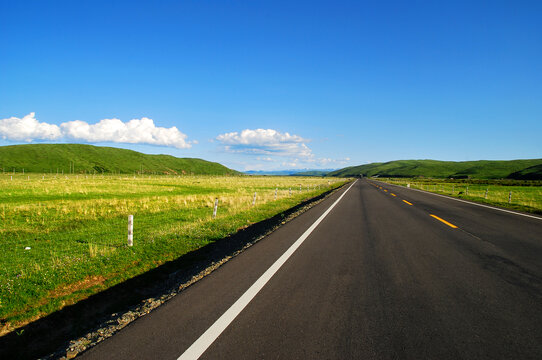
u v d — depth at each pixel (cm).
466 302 400
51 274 641
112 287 602
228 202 2117
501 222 1123
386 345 295
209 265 597
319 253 667
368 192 3212
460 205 1794
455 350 288
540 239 813
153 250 828
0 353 393
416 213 1397
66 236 1030
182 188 3638
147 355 283
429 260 607
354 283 473
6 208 1638
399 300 407
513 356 278
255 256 644
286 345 296
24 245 902
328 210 1527
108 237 1005
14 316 487
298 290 445
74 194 2525
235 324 340
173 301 408
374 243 767
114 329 341
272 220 1273
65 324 463
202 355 280
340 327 332
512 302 400
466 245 741
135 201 2117
